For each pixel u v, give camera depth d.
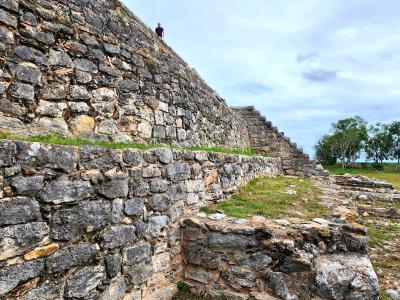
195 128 8.70
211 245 4.65
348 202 7.58
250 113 15.92
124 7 6.21
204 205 5.77
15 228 2.61
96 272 3.34
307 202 7.14
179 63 8.20
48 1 4.58
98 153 3.47
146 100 6.41
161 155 4.57
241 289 4.41
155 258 4.31
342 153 56.66
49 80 4.43
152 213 4.32
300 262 4.16
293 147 15.30
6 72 3.89
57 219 2.97
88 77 5.07
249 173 8.74
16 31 4.07
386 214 8.95
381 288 4.91
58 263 2.95
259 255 4.38
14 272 2.58
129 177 3.91
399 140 57.19
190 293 4.63
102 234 3.46
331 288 3.99
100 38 5.42
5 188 2.56
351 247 4.48
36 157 2.81
